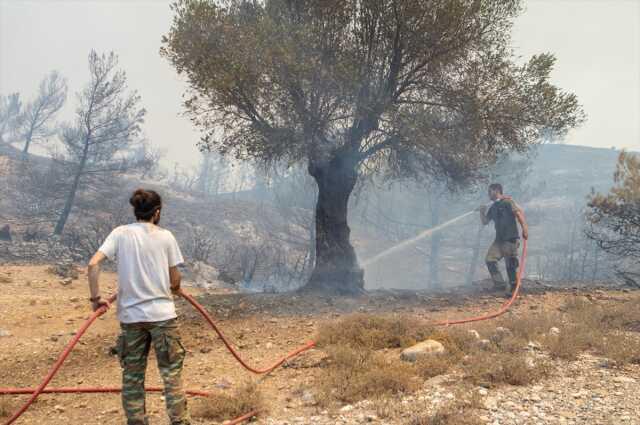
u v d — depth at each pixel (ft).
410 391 13.47
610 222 45.21
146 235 11.17
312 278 36.60
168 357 10.72
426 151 37.11
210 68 32.55
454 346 17.33
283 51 30.55
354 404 12.80
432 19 33.09
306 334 21.76
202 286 45.39
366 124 35.86
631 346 16.90
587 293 31.58
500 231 32.53
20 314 26.08
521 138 38.47
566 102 35.86
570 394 12.92
